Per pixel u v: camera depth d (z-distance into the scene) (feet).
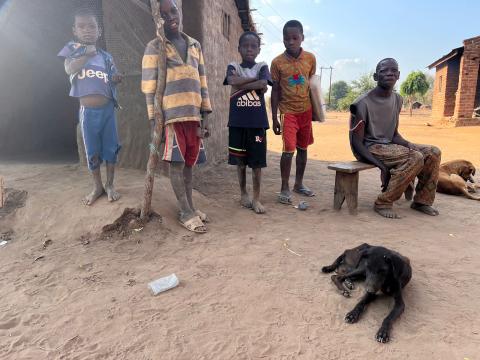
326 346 9.21
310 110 19.93
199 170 23.40
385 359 8.79
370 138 18.56
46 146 31.24
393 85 17.81
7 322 9.96
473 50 69.31
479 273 12.52
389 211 17.90
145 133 19.80
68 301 10.88
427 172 17.99
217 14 29.96
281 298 11.02
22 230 15.14
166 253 13.60
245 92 16.65
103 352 9.00
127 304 10.73
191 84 14.33
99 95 14.78
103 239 14.33
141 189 16.75
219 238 14.79
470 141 49.16
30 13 25.17
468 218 17.93
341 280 11.64
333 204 18.94
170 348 9.12
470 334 9.61
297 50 19.03
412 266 12.93
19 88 28.53
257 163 17.15
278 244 14.39
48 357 8.83
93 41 14.85
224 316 10.26
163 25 13.65
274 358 8.84
